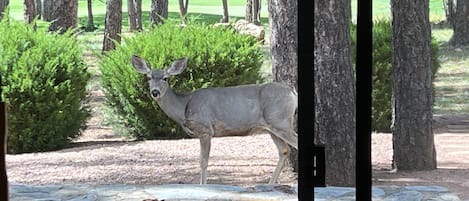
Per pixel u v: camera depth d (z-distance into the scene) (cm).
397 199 586
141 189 628
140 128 1121
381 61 1164
